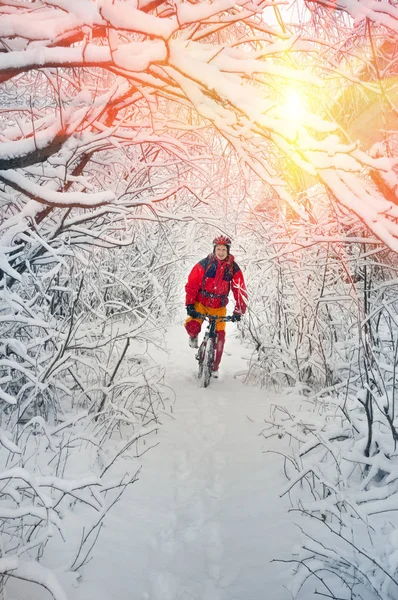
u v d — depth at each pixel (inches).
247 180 135.6
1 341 140.6
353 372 200.1
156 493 141.6
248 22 112.4
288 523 123.0
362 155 93.5
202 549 118.0
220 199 165.2
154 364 263.3
